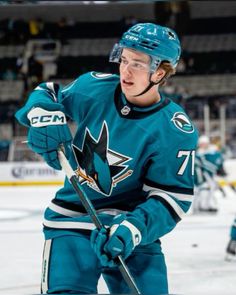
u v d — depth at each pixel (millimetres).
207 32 21016
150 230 2324
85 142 2516
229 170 14766
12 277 5184
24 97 18516
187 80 19406
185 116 2506
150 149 2402
